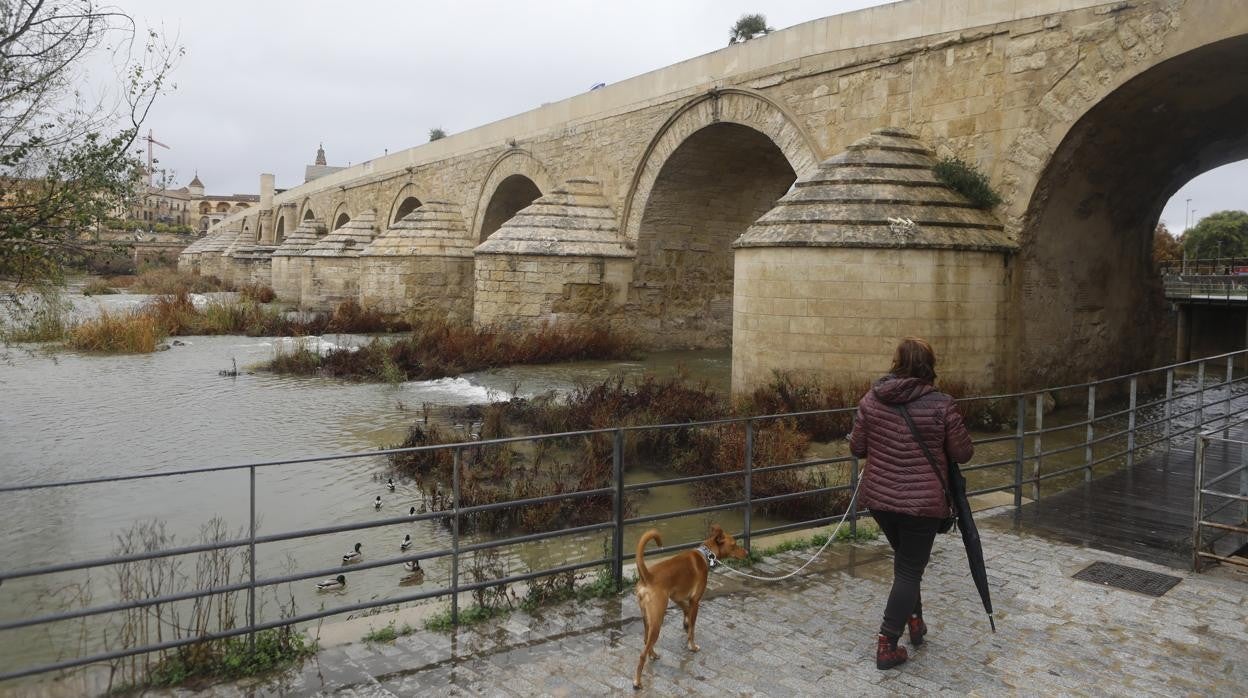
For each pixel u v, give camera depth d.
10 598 7.18
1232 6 11.97
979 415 14.01
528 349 23.28
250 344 27.94
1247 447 8.06
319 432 14.19
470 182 37.25
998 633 5.48
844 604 5.99
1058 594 6.17
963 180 15.33
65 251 11.84
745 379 15.39
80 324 26.88
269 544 8.62
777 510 9.56
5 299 12.84
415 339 24.25
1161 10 12.84
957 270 14.08
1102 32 13.62
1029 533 7.70
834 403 13.42
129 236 15.67
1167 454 11.18
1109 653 5.19
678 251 27.34
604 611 5.86
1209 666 5.02
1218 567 6.79
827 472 10.48
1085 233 16.45
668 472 11.57
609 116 27.39
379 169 48.94
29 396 17.59
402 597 5.43
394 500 10.23
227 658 4.98
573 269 25.67
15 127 10.61
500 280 26.08
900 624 4.94
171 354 24.94
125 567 6.41
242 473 11.47
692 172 25.62
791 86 19.95
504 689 4.70
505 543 5.83
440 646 5.28
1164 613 5.81
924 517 4.94
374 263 35.31
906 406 5.06
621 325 26.45
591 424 13.34
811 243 14.22
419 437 13.06
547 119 31.22
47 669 4.41
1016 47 14.88
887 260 13.97
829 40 18.84
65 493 10.48
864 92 17.97
